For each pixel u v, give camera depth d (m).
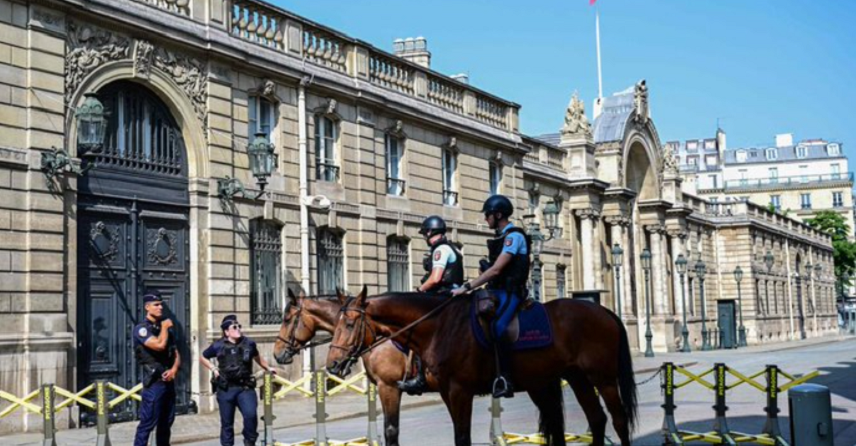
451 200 34.03
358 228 28.39
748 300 73.38
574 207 47.41
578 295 26.64
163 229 21.67
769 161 133.75
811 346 63.47
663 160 59.19
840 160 130.38
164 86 21.67
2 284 17.70
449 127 33.16
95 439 16.86
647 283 47.00
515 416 19.33
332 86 27.19
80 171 19.16
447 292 10.41
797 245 91.12
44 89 18.75
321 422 14.83
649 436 15.12
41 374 18.09
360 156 28.59
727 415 18.31
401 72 31.42
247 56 23.95
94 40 20.00
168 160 22.02
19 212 18.14
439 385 10.07
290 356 12.41
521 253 10.34
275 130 25.44
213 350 13.12
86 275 19.64
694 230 68.75
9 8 18.27
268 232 24.89
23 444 16.06
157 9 21.52
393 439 11.82
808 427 10.20
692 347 61.88
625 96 55.62
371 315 10.13
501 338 9.91
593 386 10.75
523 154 39.03
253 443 12.99
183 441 17.19
